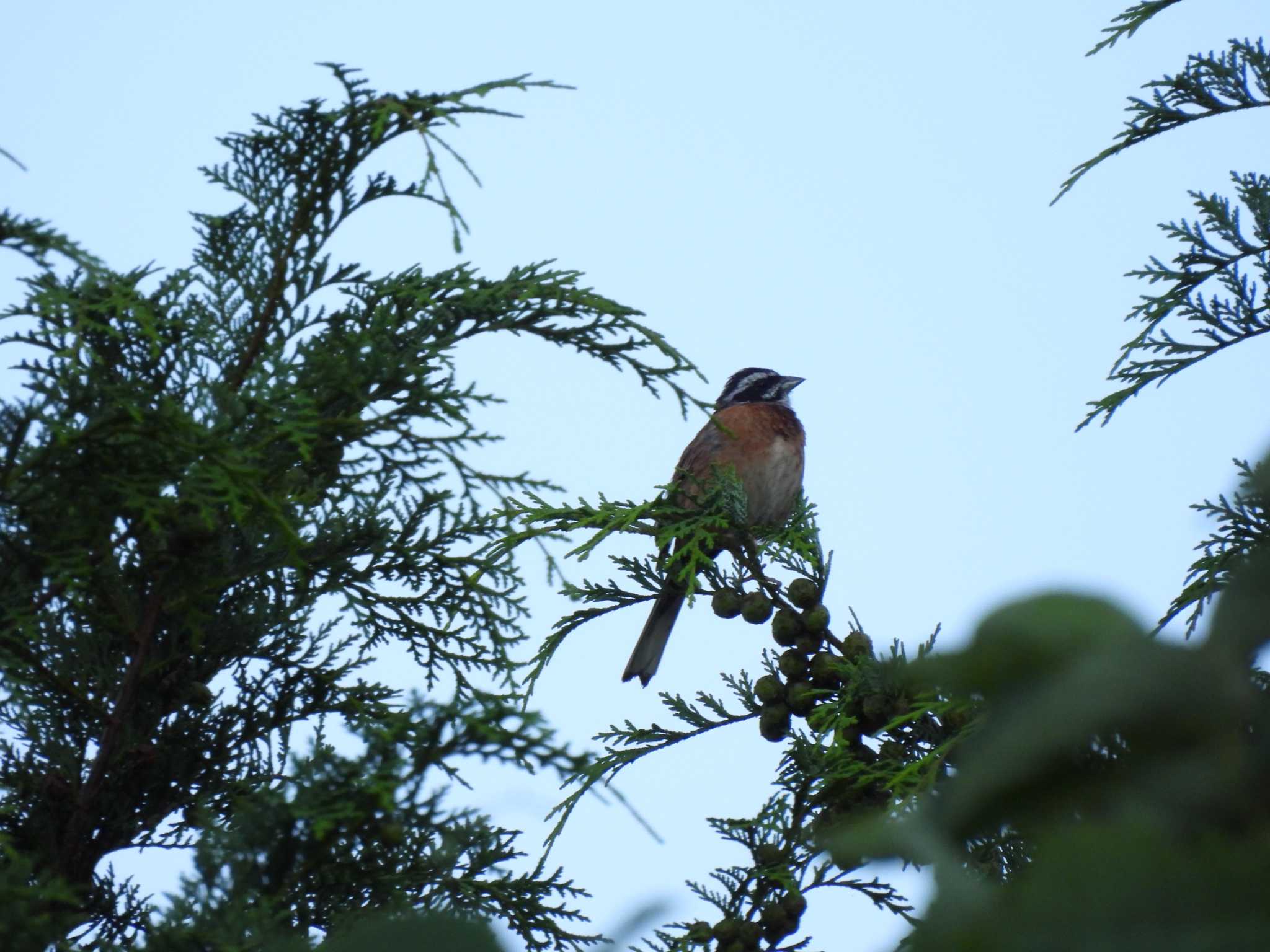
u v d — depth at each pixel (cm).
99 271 497
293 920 488
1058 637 114
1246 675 112
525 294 670
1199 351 899
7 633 571
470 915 165
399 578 714
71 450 543
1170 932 96
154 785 684
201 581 627
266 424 610
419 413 628
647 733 861
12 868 414
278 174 682
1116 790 111
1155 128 939
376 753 433
